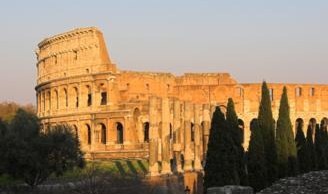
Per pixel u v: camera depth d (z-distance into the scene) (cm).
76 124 16512
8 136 9956
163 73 17538
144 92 16950
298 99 17750
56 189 9262
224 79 18412
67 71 17238
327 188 5512
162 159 12394
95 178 8450
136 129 15525
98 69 16425
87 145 16050
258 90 17525
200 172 11938
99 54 16562
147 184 10150
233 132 7944
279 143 8531
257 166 7912
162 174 11650
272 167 8194
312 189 5578
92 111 16162
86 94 16625
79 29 16825
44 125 17462
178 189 11031
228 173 7525
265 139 8331
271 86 17512
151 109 12250
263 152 7994
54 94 17638
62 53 17450
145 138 16050
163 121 12638
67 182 9594
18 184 10256
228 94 17525
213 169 7569
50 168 10081
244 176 7825
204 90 17562
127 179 9350
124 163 13300
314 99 17912
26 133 10238
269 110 8494
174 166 13738
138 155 14675
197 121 13612
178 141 13838
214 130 7675
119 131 15912
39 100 18775
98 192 8019
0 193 9306
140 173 11481
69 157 10294
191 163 13275
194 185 11625
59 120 16975
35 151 9900
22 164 9800
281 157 8431
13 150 9762
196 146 13375
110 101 15988
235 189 5969
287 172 8250
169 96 17600
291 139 8562
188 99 17538
